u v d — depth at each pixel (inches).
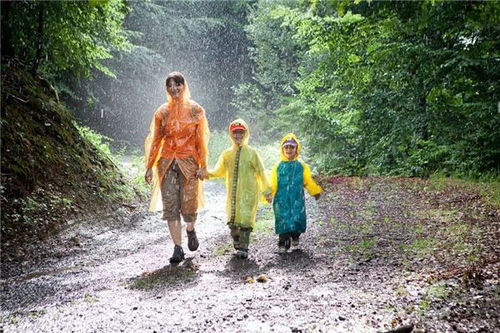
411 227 298.4
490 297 161.5
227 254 268.2
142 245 306.2
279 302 171.3
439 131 568.4
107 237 329.1
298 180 267.3
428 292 170.4
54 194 360.5
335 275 207.9
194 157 261.7
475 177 507.8
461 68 481.1
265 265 239.1
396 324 141.9
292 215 263.6
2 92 406.9
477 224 287.9
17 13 465.7
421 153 576.7
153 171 271.3
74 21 482.0
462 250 229.8
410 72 561.9
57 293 205.8
